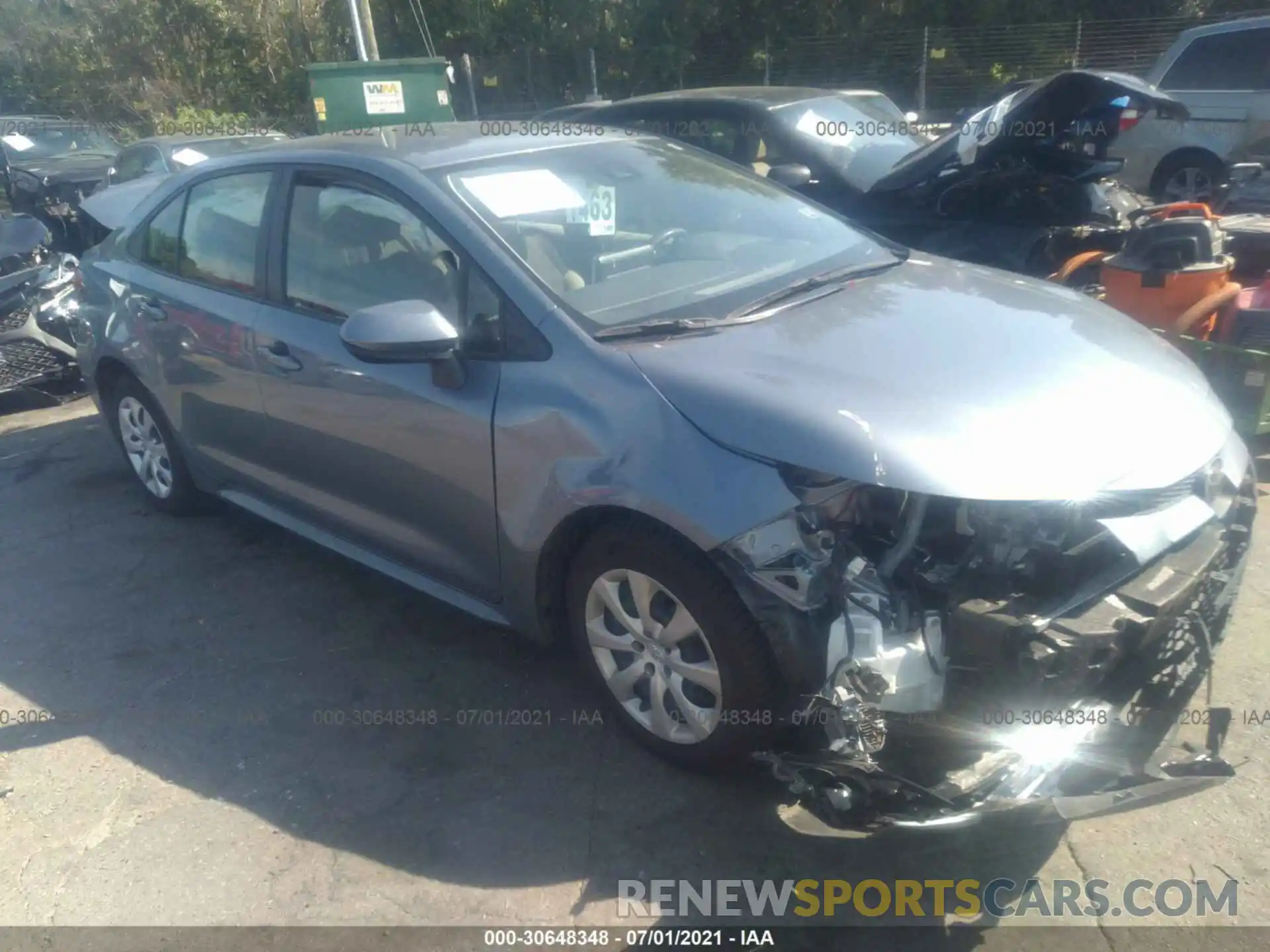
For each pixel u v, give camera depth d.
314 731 3.54
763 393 2.82
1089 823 2.97
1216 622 3.06
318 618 4.25
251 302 4.17
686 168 4.22
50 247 7.90
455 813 3.13
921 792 2.50
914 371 2.93
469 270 3.40
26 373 6.94
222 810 3.21
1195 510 2.79
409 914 2.78
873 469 2.60
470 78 20.94
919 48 20.91
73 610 4.42
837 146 7.12
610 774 3.24
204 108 23.59
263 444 4.23
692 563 2.83
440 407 3.37
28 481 5.91
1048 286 3.81
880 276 3.76
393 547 3.85
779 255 3.85
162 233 4.79
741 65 22.08
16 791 3.35
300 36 23.64
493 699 3.65
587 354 3.10
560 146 4.05
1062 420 2.77
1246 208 6.66
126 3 24.48
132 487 5.72
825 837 2.96
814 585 2.65
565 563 3.28
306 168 4.04
